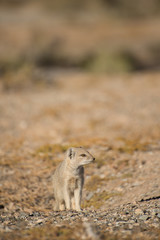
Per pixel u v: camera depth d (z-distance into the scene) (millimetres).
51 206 26875
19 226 18922
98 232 17359
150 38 178500
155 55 152250
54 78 82375
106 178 30484
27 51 150625
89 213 22031
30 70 77750
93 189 28938
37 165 34625
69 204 24125
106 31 194750
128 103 57281
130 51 151750
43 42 167750
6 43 162375
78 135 42688
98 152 35875
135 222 18797
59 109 54969
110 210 22672
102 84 73750
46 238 16703
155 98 59562
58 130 45188
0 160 35781
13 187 29953
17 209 25875
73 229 17781
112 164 32938
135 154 34875
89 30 197125
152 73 84625
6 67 88500
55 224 18969
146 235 16891
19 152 38250
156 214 19969
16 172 32969
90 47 165375
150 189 25797
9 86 69562
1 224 19547
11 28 189125
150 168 30844
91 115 51406
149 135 41094
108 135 41875
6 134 44562
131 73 94250
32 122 49312
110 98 60969
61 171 24203
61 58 146000
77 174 23703
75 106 56438
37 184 30781
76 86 73188
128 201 24547
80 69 115062
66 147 37906
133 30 195125
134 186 27609
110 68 98750
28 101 60281
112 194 27047
